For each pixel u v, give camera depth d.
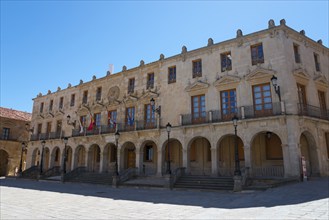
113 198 15.05
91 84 36.34
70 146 35.47
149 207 11.49
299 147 19.30
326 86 24.75
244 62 23.03
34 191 19.67
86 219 8.98
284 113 19.70
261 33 22.47
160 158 26.08
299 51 22.97
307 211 8.80
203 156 25.05
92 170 34.09
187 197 14.91
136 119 29.61
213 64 24.95
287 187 15.26
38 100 44.84
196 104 25.36
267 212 9.16
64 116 38.75
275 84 19.55
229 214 9.24
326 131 22.95
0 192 18.92
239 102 22.47
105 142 31.41
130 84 31.92
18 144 47.78
